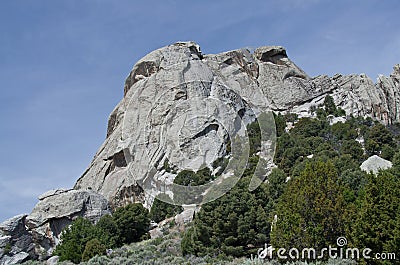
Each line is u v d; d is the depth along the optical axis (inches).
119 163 2849.4
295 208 950.4
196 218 1364.4
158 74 2066.9
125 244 1728.6
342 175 1496.1
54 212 2220.7
